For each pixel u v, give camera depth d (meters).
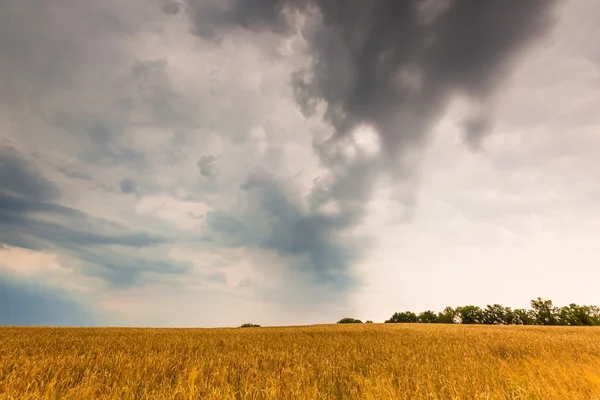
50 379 8.27
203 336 26.70
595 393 7.53
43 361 10.09
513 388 8.08
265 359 13.23
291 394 7.15
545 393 7.39
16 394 6.57
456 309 113.88
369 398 7.04
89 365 10.38
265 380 8.63
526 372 10.21
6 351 12.86
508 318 105.50
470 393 7.50
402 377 9.36
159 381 8.85
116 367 9.94
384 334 30.03
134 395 7.00
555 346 17.98
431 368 11.16
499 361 12.60
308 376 9.26
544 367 10.34
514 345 18.52
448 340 22.86
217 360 12.41
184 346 17.94
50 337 21.69
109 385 8.02
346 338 25.38
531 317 102.25
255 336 27.45
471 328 42.72
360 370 10.90
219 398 6.64
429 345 19.58
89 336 24.02
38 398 6.38
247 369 10.86
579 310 95.25
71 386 7.76
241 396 7.28
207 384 7.93
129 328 42.44
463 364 11.88
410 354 15.30
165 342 19.95
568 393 7.48
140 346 17.19
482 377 9.52
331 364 11.96
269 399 6.91
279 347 18.58
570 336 26.67
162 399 6.48
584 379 8.59
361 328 43.38
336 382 9.38
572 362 11.78
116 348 16.16
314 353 15.44
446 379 8.80
